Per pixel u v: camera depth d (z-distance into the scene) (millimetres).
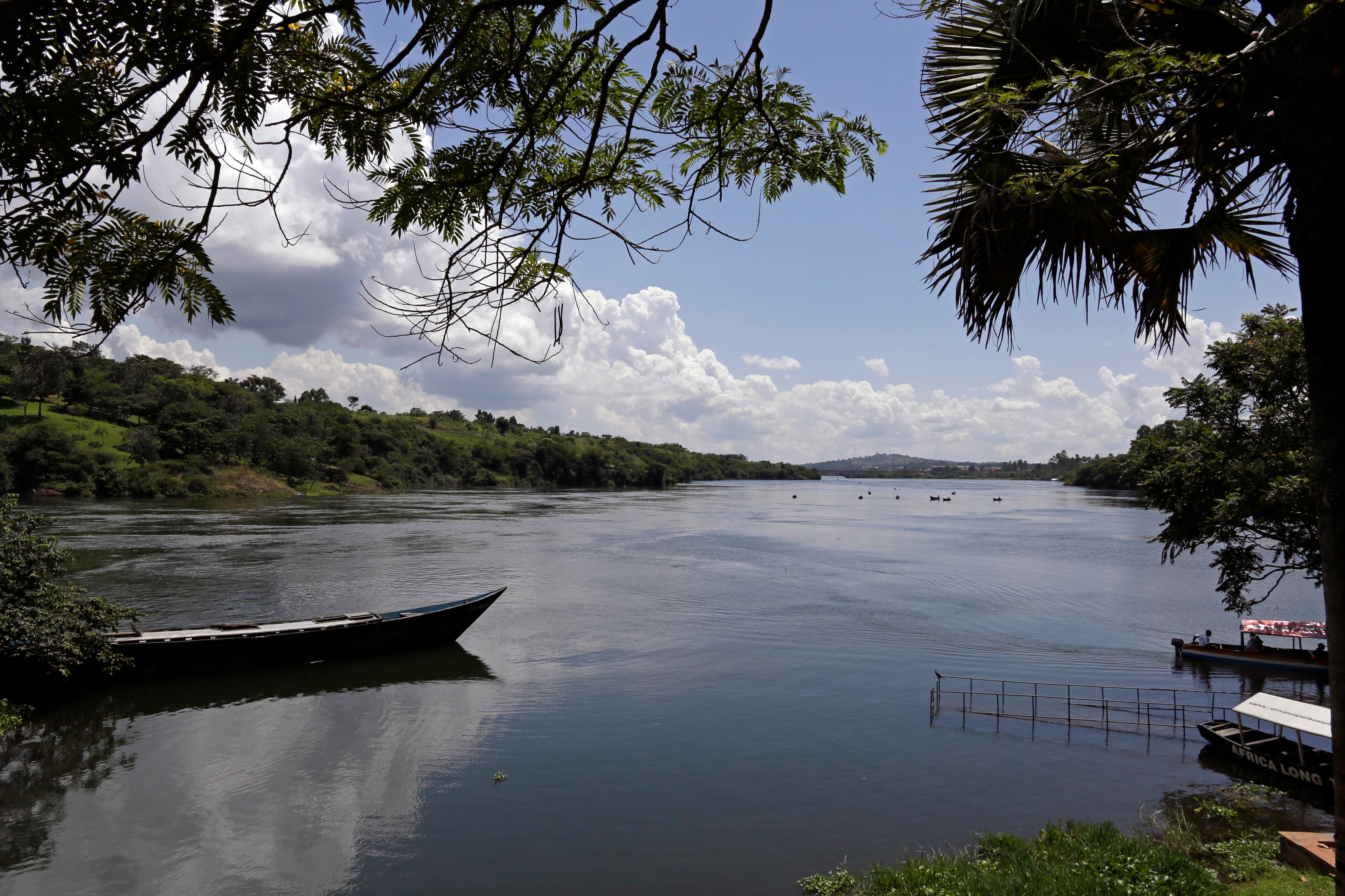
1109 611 39531
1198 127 3773
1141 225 4781
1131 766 19016
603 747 19891
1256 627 29609
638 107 3443
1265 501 15531
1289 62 3289
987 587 46062
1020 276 4602
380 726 21156
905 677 27203
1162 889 10805
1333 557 3541
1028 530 84438
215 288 2949
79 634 21219
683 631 33875
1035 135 4328
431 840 14820
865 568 53562
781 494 184500
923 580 48844
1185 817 15859
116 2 2410
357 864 13883
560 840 14875
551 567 50969
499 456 178500
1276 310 17359
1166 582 48500
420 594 39781
